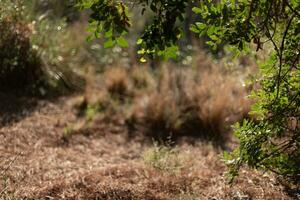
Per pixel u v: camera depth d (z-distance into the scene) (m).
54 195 5.80
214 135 8.63
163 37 4.09
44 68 9.98
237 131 5.09
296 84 4.91
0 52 9.37
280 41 5.04
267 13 3.99
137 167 6.82
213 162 7.16
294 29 4.66
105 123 9.00
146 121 9.20
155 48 4.23
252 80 5.74
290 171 5.30
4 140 7.55
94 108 9.52
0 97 9.09
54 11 11.45
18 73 9.62
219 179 6.51
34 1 10.48
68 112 9.21
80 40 12.51
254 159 4.99
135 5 4.37
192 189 6.16
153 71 12.16
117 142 8.42
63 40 11.36
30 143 7.65
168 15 3.96
